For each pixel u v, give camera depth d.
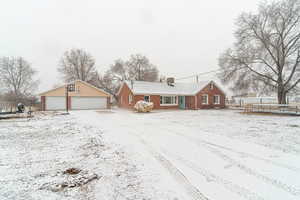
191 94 25.47
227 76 21.89
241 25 20.64
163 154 4.83
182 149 5.30
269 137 6.80
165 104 24.62
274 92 20.16
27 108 25.25
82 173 3.56
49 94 23.30
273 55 19.34
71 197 2.69
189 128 8.95
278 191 2.89
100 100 26.20
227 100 35.84
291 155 4.71
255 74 20.31
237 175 3.51
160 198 2.68
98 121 11.77
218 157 4.59
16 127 9.26
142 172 3.64
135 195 2.76
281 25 18.39
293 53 18.16
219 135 7.23
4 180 3.24
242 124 10.17
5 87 35.53
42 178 3.33
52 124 10.36
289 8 17.64
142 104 19.53
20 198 2.65
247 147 5.48
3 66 35.62
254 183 3.17
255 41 19.98
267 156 4.64
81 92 25.03
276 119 12.62
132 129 8.67
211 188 3.00
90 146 5.57
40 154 4.79
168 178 3.37
